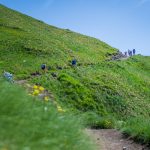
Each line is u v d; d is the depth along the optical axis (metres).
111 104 47.56
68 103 42.47
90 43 92.75
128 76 66.38
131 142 15.62
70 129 8.22
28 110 7.18
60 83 46.78
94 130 19.34
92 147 8.97
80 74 53.75
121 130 17.80
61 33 96.00
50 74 49.06
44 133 6.66
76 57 65.81
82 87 48.16
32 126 6.64
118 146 15.04
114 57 84.25
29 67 51.00
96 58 75.06
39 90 12.45
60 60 59.19
